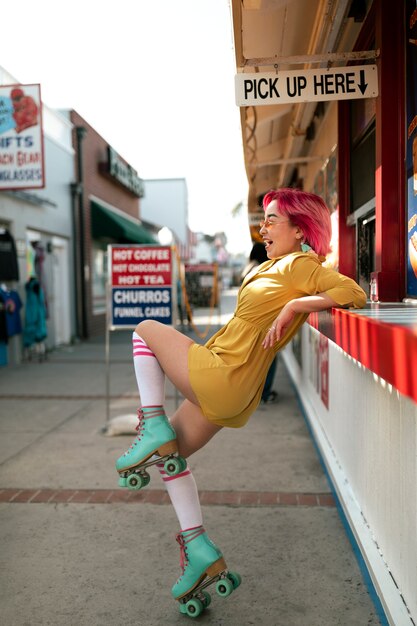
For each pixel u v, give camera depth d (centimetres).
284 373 899
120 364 1025
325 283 204
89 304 1493
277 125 650
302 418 595
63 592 260
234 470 428
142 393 225
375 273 314
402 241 304
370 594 250
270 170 914
